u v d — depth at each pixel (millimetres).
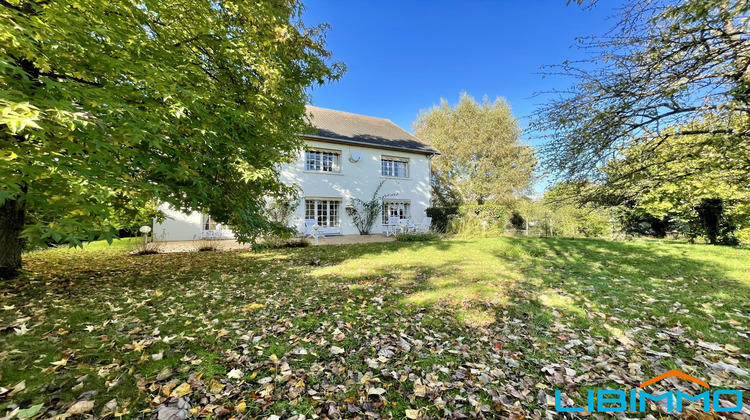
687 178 4195
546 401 1854
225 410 1713
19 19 2432
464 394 1937
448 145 20719
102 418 1604
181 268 6145
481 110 20891
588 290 4324
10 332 2656
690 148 3715
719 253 6875
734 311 3312
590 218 12078
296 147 6512
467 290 4309
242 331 2869
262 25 4730
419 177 17562
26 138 2598
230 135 4676
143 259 7324
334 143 14828
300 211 13844
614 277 5125
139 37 3512
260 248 4688
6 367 2053
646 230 11883
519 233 14156
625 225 11859
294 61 6047
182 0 4066
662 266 5875
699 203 8500
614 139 3605
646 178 4219
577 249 8195
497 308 3555
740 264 5707
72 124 2203
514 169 19406
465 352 2490
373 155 16016
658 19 2777
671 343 2598
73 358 2230
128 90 3221
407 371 2199
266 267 6250
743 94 2779
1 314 3152
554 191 4895
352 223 15211
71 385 1890
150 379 2006
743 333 2736
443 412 1762
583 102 3615
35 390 1806
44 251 8391
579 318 3238
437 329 2967
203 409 1721
